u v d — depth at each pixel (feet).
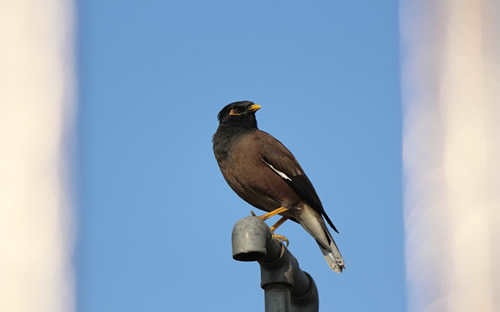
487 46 38.58
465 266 34.96
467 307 34.32
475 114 37.60
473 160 36.70
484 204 35.60
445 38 39.17
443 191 36.45
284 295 29.22
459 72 38.32
